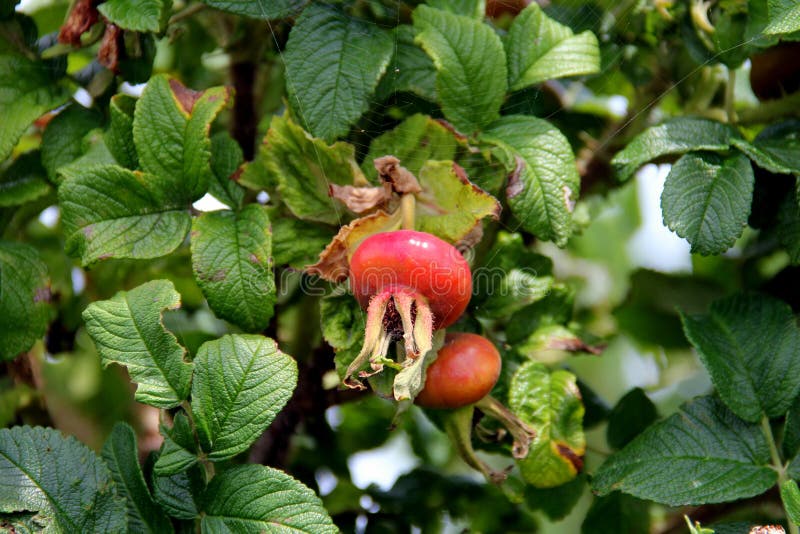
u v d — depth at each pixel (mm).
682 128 436
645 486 420
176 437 399
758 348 431
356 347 415
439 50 424
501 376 441
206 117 418
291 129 417
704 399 430
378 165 408
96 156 432
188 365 401
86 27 440
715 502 416
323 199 422
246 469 398
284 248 422
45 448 400
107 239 416
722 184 427
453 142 421
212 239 414
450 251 402
